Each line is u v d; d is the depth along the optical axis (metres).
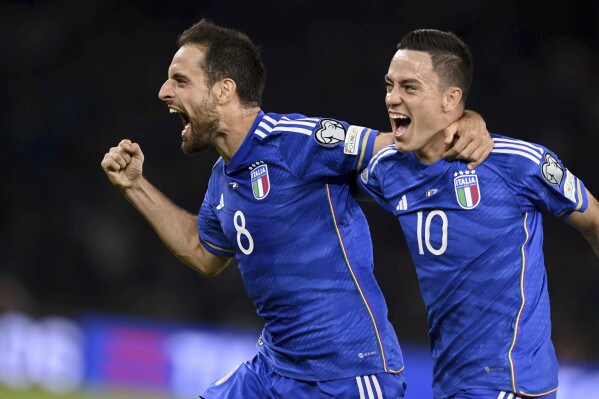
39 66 63.75
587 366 31.12
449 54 14.09
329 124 15.26
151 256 53.69
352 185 15.77
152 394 38.53
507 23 59.19
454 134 14.18
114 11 65.38
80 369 40.06
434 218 14.58
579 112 56.41
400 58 14.13
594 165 54.91
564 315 45.75
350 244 15.57
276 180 15.42
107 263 53.91
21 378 41.12
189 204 56.91
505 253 14.30
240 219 15.77
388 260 50.50
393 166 14.90
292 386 15.92
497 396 14.34
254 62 15.79
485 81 58.09
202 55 15.48
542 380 14.38
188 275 51.47
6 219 57.91
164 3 65.12
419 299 47.84
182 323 40.34
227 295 49.75
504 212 14.28
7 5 65.69
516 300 14.30
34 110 62.12
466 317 14.57
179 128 60.28
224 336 37.84
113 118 61.94
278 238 15.51
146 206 17.25
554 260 48.81
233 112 15.61
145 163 59.12
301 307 15.57
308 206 15.40
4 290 43.97
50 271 54.81
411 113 14.11
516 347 14.29
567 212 14.52
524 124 56.69
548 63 58.09
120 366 39.34
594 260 48.44
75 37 64.75
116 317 40.06
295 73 62.22
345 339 15.46
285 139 15.35
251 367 16.56
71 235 56.03
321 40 62.47
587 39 58.59
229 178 15.86
